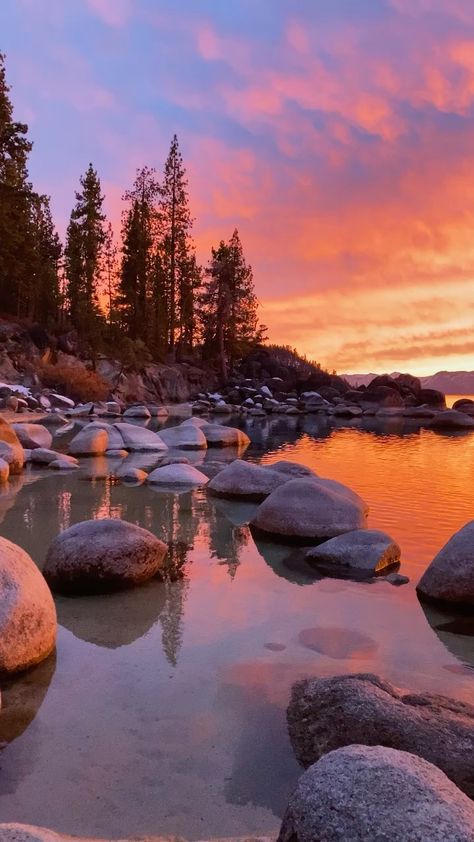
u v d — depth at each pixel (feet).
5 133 127.54
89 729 10.65
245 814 8.55
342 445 65.62
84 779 9.28
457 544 18.07
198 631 15.17
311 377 169.68
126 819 8.41
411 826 6.15
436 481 40.63
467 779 8.83
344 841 6.24
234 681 12.45
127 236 180.24
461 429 93.56
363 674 11.55
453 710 10.36
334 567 20.81
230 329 182.60
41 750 10.02
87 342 150.10
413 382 165.78
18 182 143.54
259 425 97.71
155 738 10.37
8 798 8.82
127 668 13.08
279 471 35.58
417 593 18.26
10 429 46.26
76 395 123.03
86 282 168.35
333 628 15.47
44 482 37.01
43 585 14.25
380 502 32.99
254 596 17.81
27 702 11.59
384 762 7.05
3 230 132.16
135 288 180.14
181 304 186.70
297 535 24.20
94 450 50.85
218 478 33.83
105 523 18.99
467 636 15.11
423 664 13.43
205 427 63.77
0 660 12.41
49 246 190.29
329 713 10.36
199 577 19.57
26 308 168.76
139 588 18.47
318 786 6.91
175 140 180.34
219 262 179.01
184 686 12.24
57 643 14.43
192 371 170.60
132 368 151.02
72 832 8.14
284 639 14.71
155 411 111.55
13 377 117.80
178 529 25.80
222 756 9.89
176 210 182.29
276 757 9.87
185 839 8.02
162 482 36.58
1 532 24.68
